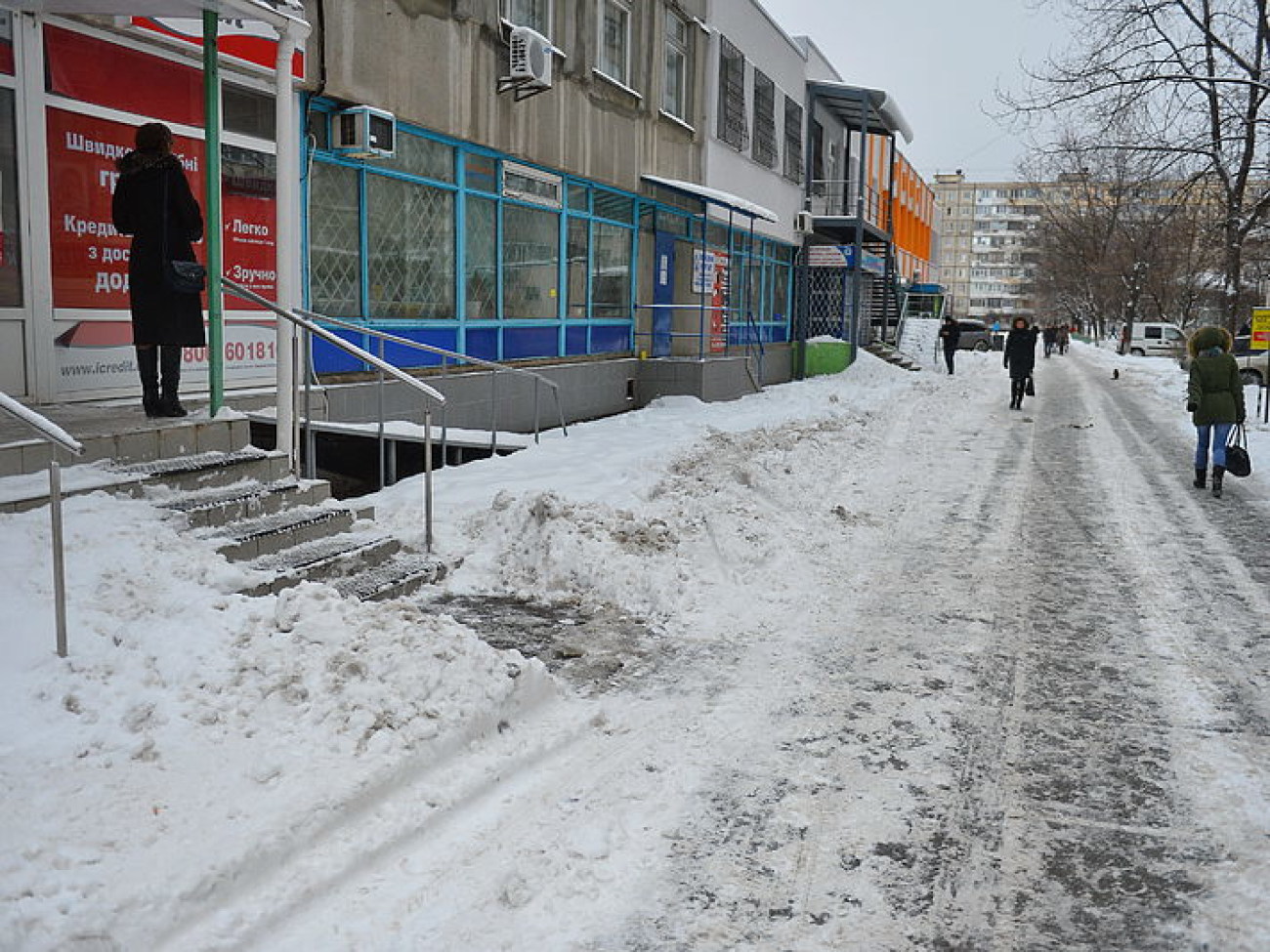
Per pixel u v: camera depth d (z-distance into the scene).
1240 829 4.04
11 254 7.30
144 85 8.28
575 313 16.31
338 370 10.70
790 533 8.56
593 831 3.87
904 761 4.60
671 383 18.36
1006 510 10.33
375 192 11.23
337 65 10.12
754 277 25.23
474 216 13.21
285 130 6.84
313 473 7.62
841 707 5.19
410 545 7.28
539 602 6.64
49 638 4.19
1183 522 9.84
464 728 4.39
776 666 5.74
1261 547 8.87
